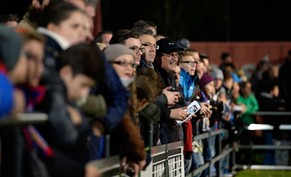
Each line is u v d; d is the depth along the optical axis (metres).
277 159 19.44
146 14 30.80
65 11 5.58
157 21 31.48
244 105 18.12
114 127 6.14
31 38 4.75
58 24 5.57
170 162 8.51
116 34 8.07
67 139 4.91
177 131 9.24
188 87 10.72
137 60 8.02
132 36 8.00
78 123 5.25
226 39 32.28
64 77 5.20
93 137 5.80
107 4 27.48
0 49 4.48
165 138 8.71
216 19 32.75
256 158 20.34
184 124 9.82
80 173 4.87
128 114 6.45
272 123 19.28
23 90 4.71
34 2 6.44
